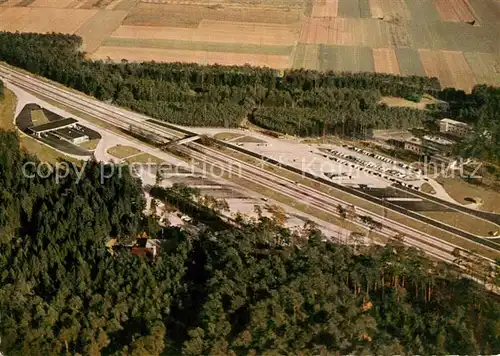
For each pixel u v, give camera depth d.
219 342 199.25
